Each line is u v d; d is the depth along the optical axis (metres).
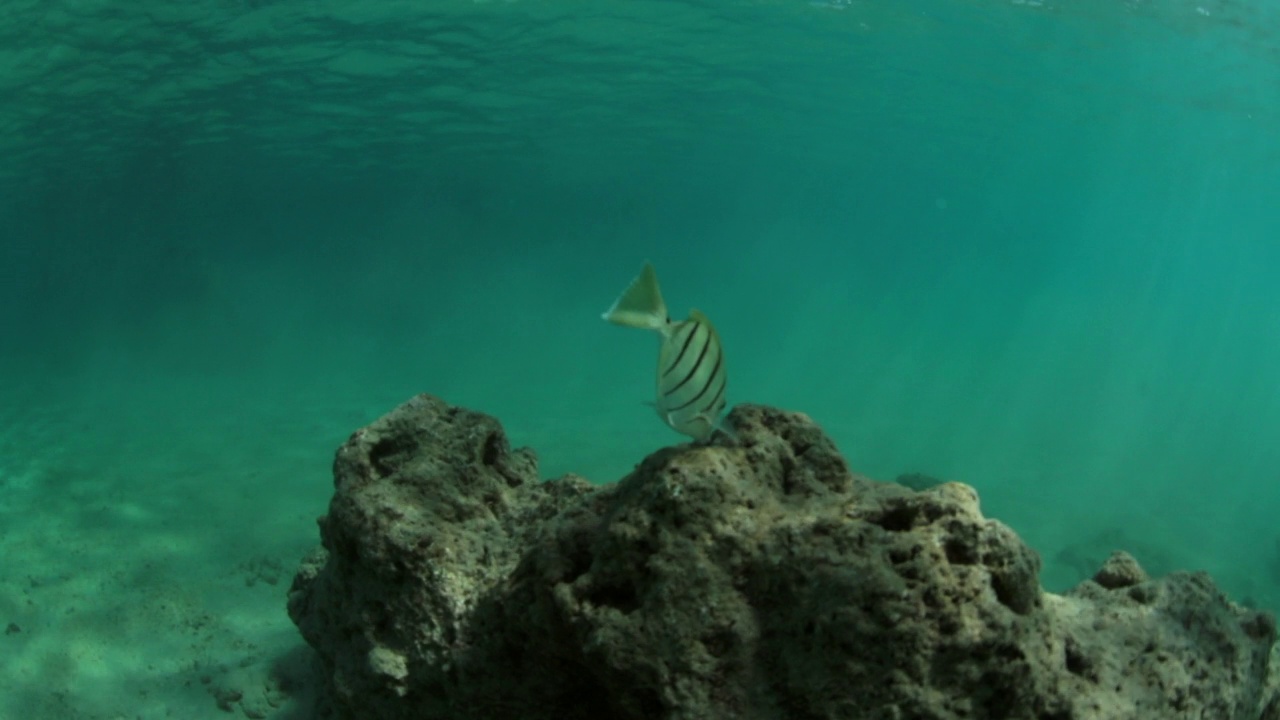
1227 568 11.92
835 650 2.44
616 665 2.61
